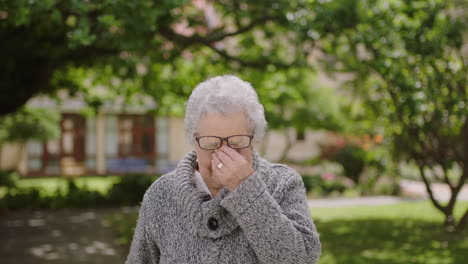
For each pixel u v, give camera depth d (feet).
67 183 46.09
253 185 4.59
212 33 22.18
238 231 5.00
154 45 20.42
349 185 49.62
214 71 27.91
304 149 82.17
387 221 30.58
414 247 22.12
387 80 22.34
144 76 29.76
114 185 43.42
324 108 50.11
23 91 23.16
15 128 55.47
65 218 34.81
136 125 85.71
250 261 4.92
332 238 24.66
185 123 5.03
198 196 5.06
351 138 54.13
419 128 24.29
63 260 21.79
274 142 80.89
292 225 4.64
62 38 21.02
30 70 22.81
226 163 4.64
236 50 26.71
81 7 15.40
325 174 51.70
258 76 27.86
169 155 86.63
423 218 31.81
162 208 5.40
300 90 47.16
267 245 4.53
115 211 38.68
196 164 5.63
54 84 31.37
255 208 4.54
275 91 31.53
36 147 79.56
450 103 22.62
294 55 24.95
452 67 23.32
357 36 20.27
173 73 28.30
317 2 19.80
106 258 22.21
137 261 5.67
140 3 16.06
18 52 21.42
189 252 5.05
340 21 19.93
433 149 25.39
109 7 16.42
